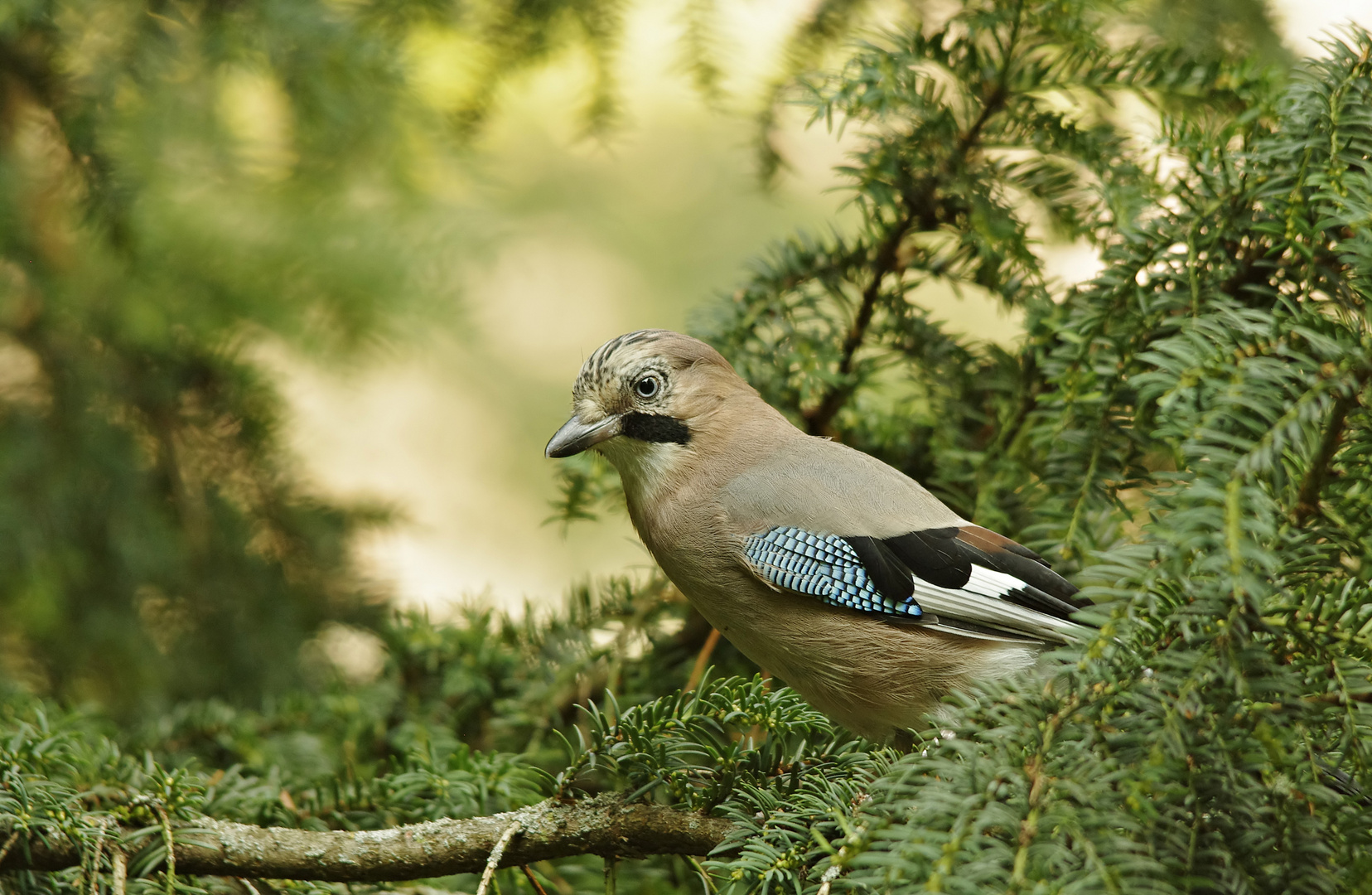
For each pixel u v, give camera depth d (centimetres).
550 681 645
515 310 1105
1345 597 385
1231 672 342
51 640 702
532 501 1093
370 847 459
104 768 510
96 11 685
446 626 674
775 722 480
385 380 1072
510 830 455
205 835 457
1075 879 313
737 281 687
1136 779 333
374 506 786
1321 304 466
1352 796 365
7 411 704
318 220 728
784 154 791
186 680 720
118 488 710
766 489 602
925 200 602
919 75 588
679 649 664
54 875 466
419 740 611
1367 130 464
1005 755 348
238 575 734
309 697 666
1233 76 574
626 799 466
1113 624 358
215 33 692
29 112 701
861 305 634
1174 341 414
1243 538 342
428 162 741
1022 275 608
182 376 746
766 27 837
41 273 704
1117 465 538
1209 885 329
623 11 790
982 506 593
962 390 629
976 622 571
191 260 723
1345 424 416
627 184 1117
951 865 319
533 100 1080
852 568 577
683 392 629
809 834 412
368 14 780
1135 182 561
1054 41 571
